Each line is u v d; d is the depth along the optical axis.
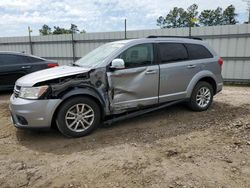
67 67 5.06
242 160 3.64
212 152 3.92
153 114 5.91
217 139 4.39
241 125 4.94
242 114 5.73
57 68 5.07
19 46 17.12
